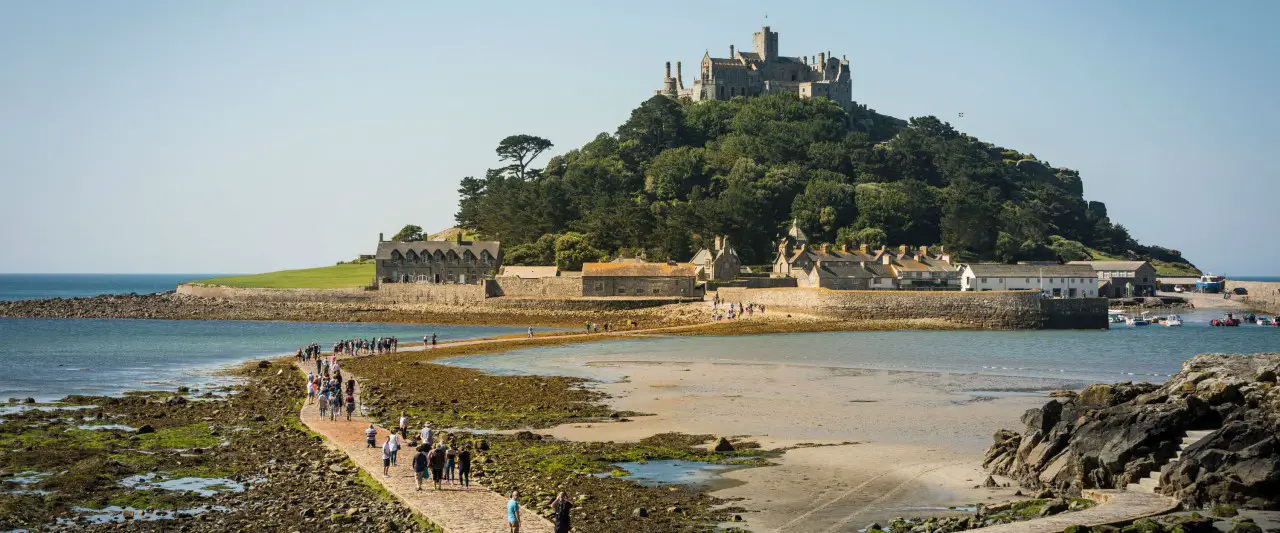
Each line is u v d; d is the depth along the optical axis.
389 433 57.19
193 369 97.44
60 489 44.41
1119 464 44.25
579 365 96.62
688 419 64.12
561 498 36.47
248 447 53.94
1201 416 45.94
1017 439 49.84
